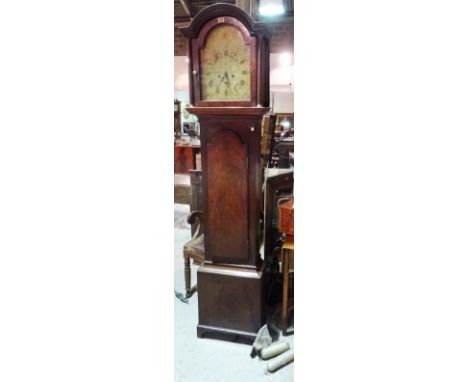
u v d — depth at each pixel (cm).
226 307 187
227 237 182
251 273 183
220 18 156
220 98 166
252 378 165
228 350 182
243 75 161
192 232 242
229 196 177
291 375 166
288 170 195
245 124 167
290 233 176
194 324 202
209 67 163
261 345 178
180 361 175
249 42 156
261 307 184
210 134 172
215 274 185
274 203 200
